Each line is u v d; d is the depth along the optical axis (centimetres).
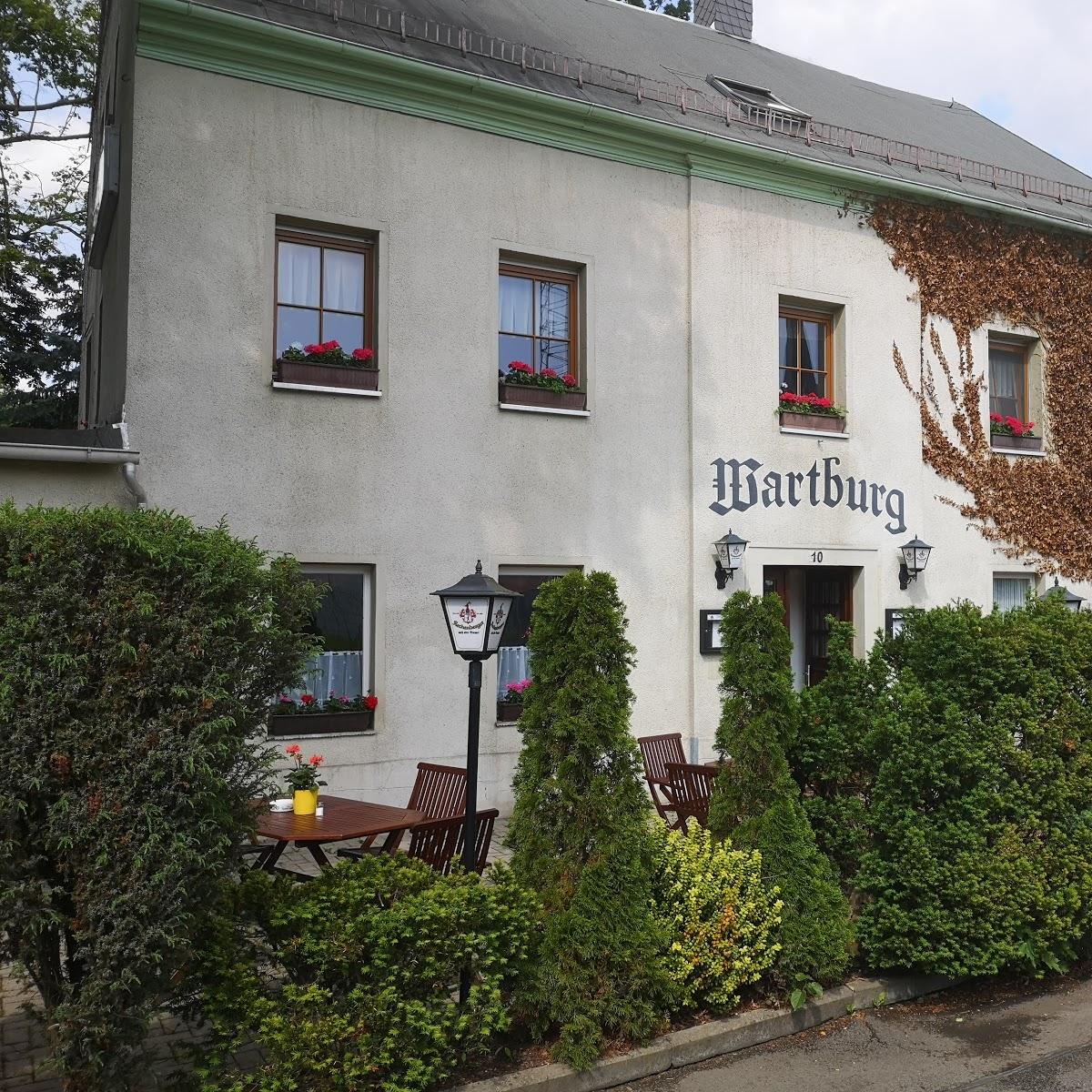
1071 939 653
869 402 1290
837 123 1477
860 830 634
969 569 1365
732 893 556
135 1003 391
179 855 389
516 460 1056
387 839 696
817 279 1257
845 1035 556
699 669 1147
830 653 683
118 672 392
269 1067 415
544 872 520
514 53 1127
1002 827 619
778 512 1214
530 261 1091
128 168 941
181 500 900
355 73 978
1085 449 1468
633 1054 499
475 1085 462
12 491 835
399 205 1005
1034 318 1433
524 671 1063
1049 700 653
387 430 991
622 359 1123
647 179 1149
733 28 1862
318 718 945
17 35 1953
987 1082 502
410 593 996
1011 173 1501
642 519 1126
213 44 922
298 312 979
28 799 383
